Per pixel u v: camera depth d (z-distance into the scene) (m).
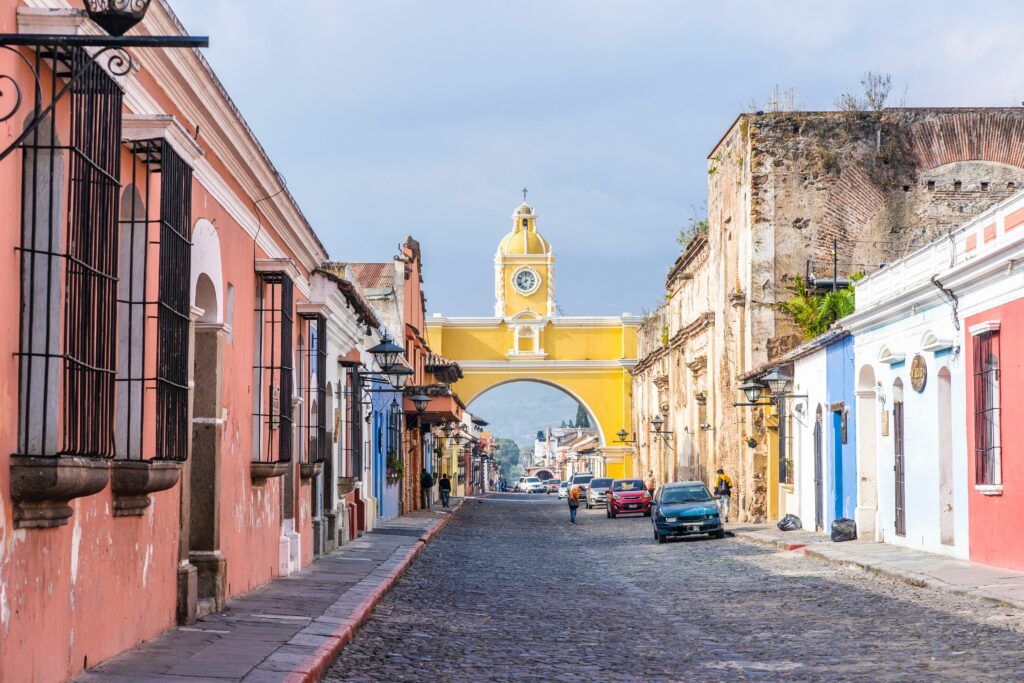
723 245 38.81
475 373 73.44
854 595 15.34
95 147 7.68
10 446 6.94
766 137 34.59
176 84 10.58
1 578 6.73
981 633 11.51
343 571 18.34
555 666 10.17
